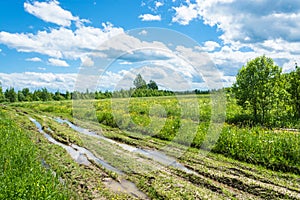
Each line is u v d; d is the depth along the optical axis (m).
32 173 6.91
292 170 8.23
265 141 9.49
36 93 57.34
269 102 14.74
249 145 9.49
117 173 7.54
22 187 5.77
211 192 6.42
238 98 15.78
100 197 6.11
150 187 6.62
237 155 9.47
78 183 6.82
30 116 20.94
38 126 16.02
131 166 7.96
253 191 6.63
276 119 14.84
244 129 11.70
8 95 52.91
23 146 9.48
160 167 8.10
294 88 15.62
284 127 13.88
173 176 7.49
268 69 14.96
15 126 14.05
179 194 6.17
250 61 15.46
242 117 15.09
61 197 5.63
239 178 7.30
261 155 8.94
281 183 7.13
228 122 14.98
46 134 13.41
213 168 8.20
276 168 8.44
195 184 7.01
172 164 8.45
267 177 7.60
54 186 6.13
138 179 7.18
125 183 7.02
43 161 8.59
